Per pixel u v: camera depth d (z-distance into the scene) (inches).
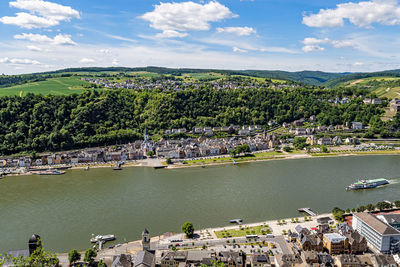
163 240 7721.5
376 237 7199.8
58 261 6451.8
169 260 6545.3
